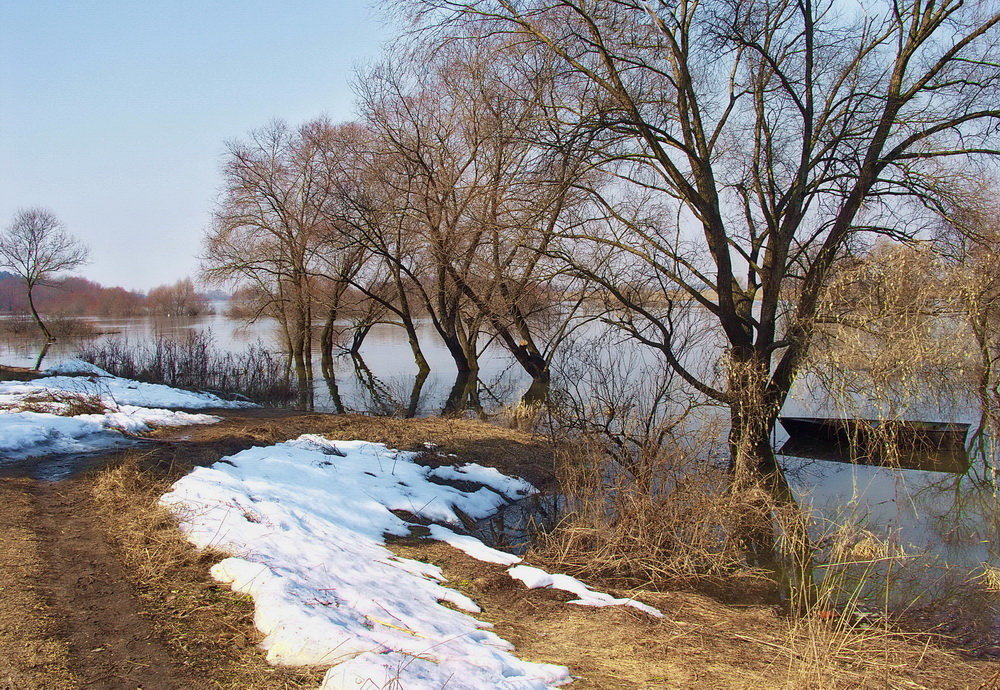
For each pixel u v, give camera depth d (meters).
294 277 31.23
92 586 5.13
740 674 4.87
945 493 11.38
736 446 10.59
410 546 7.72
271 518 6.89
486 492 10.70
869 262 11.58
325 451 11.09
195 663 4.14
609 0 12.13
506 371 27.92
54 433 9.93
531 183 13.39
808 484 12.01
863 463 13.56
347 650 4.23
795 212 12.71
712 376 12.71
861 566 8.03
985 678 5.16
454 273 21.59
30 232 47.56
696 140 12.59
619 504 8.55
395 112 24.11
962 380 12.27
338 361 34.81
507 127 14.88
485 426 14.99
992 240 11.77
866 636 5.88
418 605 5.47
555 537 8.61
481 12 12.92
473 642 4.75
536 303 20.02
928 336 11.33
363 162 25.61
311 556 6.00
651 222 14.02
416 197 24.58
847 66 13.13
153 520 6.41
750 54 12.95
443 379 27.23
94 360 22.03
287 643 4.30
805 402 15.48
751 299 14.25
